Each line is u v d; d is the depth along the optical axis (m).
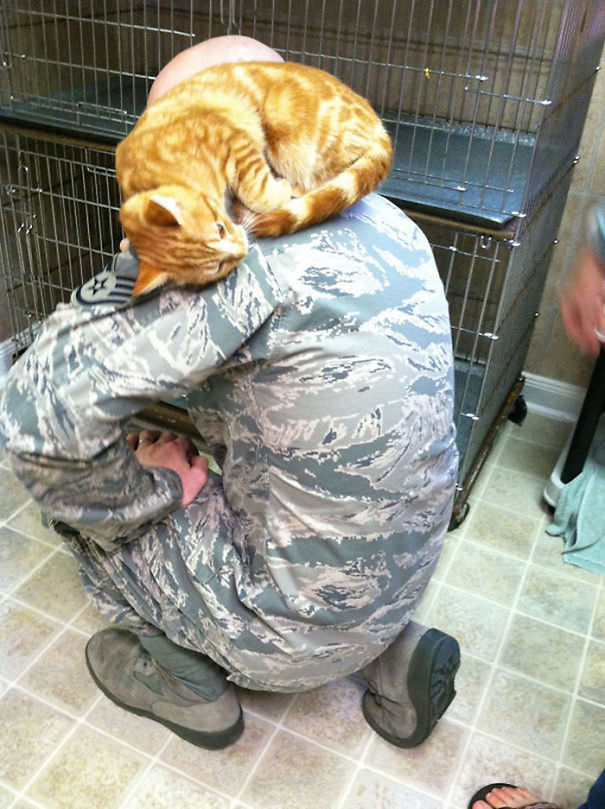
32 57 1.92
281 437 0.92
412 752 1.29
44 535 1.67
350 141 0.94
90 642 1.36
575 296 0.92
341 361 0.86
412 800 1.22
